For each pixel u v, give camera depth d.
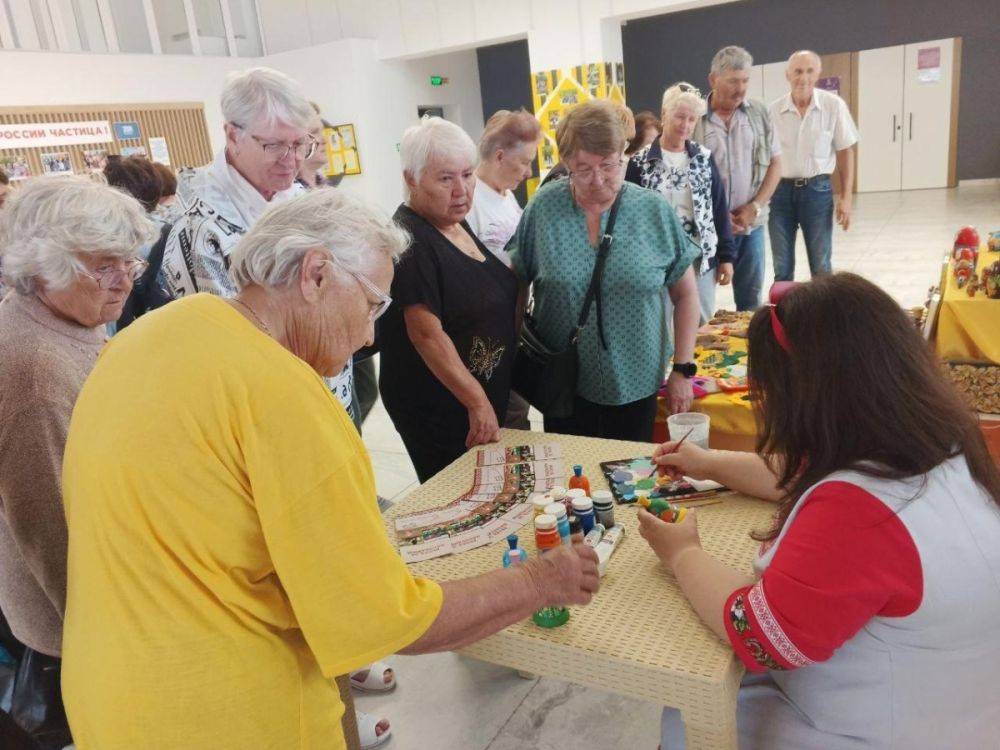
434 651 1.04
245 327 0.96
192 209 1.95
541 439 2.05
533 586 1.13
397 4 9.52
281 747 0.99
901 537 0.99
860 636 1.07
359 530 0.94
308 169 2.64
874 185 11.99
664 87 12.09
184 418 0.89
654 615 1.26
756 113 4.30
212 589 0.92
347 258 1.01
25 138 7.44
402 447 4.13
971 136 11.25
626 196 2.31
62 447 1.24
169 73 8.73
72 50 8.04
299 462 0.91
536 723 2.04
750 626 1.07
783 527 1.14
